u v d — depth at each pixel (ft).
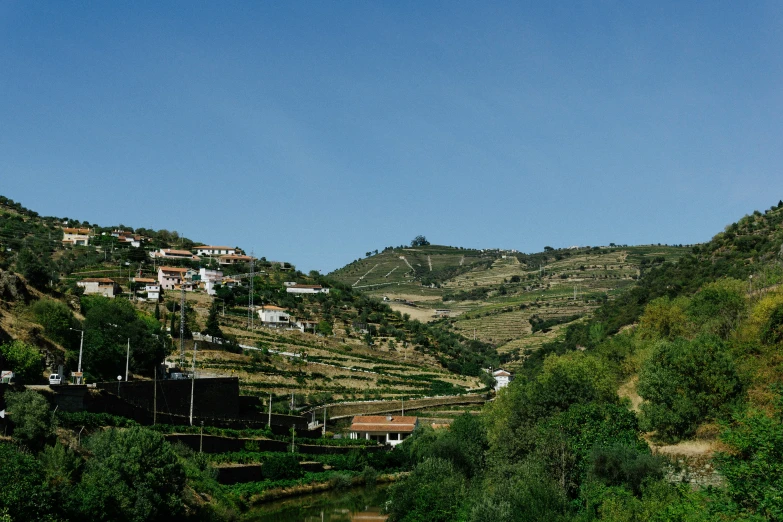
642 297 621.31
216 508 304.50
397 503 295.48
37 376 353.92
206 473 342.03
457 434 355.97
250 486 367.66
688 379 277.64
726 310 388.78
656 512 201.26
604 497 225.76
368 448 483.51
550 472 257.55
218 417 431.02
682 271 614.34
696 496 198.49
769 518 175.73
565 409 307.37
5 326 389.39
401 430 525.34
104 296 599.16
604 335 599.57
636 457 240.94
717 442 246.27
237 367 572.10
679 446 256.32
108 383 351.67
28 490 208.33
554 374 326.65
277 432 455.22
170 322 633.61
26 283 472.44
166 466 273.75
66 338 424.87
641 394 291.38
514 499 238.07
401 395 625.82
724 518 181.47
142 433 278.05
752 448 194.80
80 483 242.58
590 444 262.06
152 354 458.50
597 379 335.67
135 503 253.03
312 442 465.47
